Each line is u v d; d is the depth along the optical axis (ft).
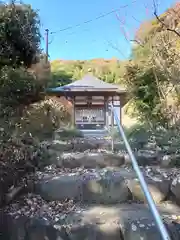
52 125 19.90
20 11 16.39
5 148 8.53
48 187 8.63
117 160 11.30
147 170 10.13
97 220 6.88
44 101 20.39
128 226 6.60
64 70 63.77
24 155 9.78
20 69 15.60
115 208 7.83
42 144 12.84
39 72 18.84
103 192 8.52
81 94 37.19
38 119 16.92
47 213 7.35
